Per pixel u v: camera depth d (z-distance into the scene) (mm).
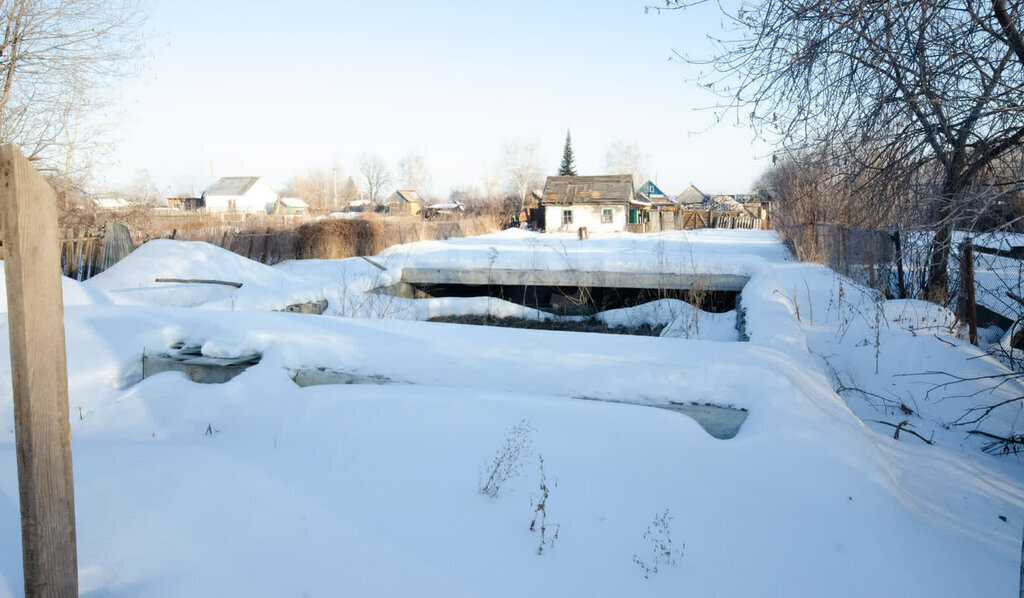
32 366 2129
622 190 43031
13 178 2062
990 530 3436
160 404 4582
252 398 4566
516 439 3906
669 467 3646
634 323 10859
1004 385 5949
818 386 4785
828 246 14891
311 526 2984
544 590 2625
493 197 60031
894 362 6699
